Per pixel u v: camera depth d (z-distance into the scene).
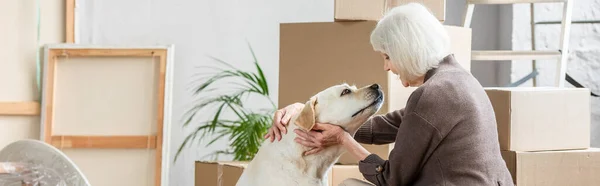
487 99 2.23
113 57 3.98
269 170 2.32
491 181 2.15
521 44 4.28
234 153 4.07
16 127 3.99
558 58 3.75
